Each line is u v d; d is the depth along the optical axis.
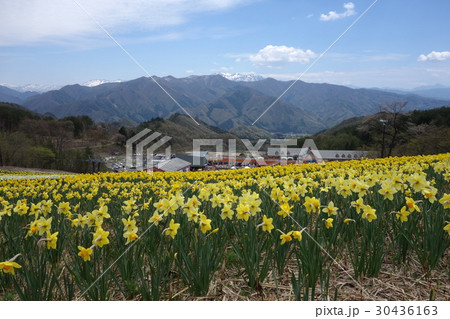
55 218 4.66
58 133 77.06
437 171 7.46
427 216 3.79
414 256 3.88
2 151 53.81
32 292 2.92
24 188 10.17
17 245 3.63
